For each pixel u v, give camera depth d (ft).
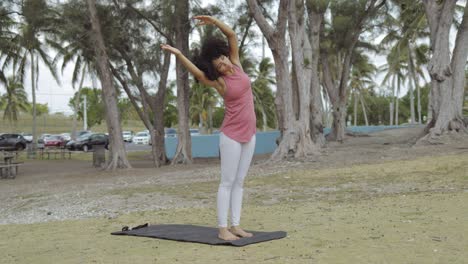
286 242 20.15
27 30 92.32
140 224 28.07
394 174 44.65
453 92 66.18
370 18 98.58
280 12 62.08
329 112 200.85
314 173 49.57
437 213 25.53
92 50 82.74
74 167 89.40
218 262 17.15
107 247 21.03
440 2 67.97
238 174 20.97
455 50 67.15
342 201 34.35
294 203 35.24
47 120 293.43
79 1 77.71
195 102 189.67
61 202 43.88
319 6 78.74
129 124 325.42
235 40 20.62
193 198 40.91
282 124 66.54
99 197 44.52
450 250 17.53
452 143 61.93
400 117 251.19
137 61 87.10
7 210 43.14
